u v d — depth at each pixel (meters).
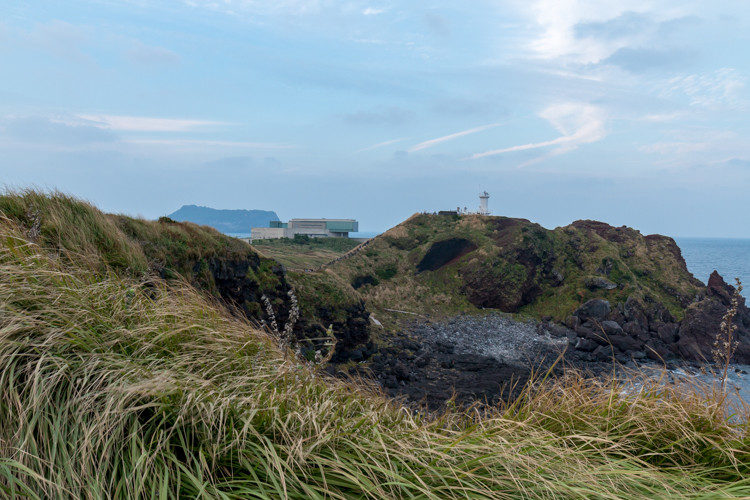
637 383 3.72
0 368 2.33
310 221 128.50
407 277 61.56
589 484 2.37
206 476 2.21
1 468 1.80
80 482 1.95
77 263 4.45
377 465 2.29
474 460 2.46
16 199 7.25
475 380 29.56
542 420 3.45
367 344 34.03
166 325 3.35
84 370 2.47
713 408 3.37
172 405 2.47
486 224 71.44
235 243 21.83
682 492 2.51
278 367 3.36
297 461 2.33
